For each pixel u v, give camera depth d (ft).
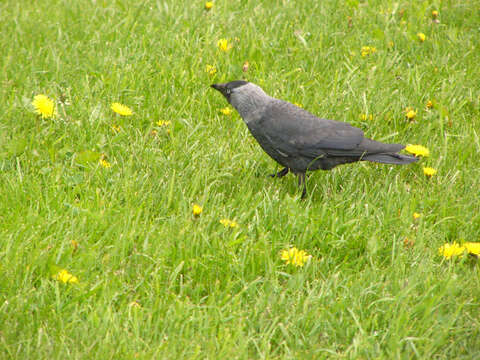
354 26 43.88
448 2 47.91
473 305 21.18
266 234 24.11
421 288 22.09
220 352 18.17
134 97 33.53
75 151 28.43
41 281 20.34
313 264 22.56
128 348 18.31
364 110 34.32
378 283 21.72
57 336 18.61
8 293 19.97
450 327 19.81
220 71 37.58
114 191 25.44
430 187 28.63
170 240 23.11
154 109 32.73
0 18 42.16
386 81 37.50
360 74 37.83
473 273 22.84
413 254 23.62
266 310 20.34
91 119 30.30
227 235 24.11
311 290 21.24
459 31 44.80
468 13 46.93
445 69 39.14
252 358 18.89
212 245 23.18
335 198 27.32
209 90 35.27
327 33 42.32
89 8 44.37
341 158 27.96
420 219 24.57
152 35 40.37
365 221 25.29
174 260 22.50
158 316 19.43
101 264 21.76
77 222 23.31
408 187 28.76
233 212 25.66
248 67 38.09
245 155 30.55
